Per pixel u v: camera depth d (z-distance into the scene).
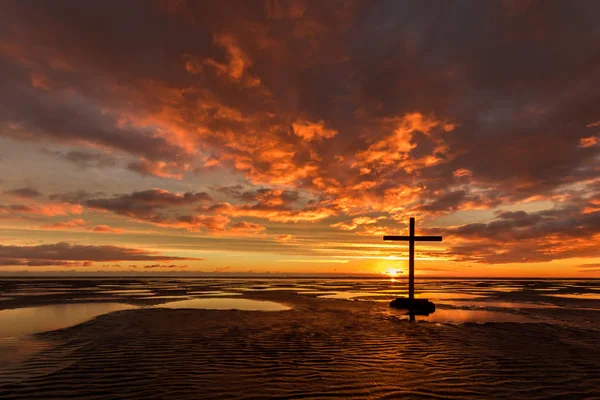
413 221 24.11
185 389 6.94
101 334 12.80
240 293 38.09
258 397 6.54
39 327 14.46
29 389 6.92
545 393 6.99
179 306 23.17
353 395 6.70
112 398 6.46
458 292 42.69
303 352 10.06
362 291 43.19
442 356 9.75
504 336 12.98
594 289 55.59
